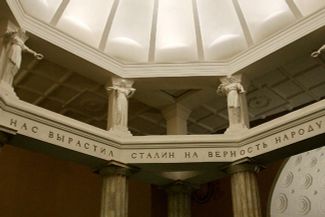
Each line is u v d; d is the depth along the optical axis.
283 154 13.91
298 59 15.90
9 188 17.39
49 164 18.89
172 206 16.27
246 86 15.84
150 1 16.22
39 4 14.22
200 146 14.61
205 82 16.25
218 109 18.80
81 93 17.61
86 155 13.79
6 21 12.87
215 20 16.22
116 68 15.73
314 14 13.88
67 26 14.98
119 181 14.13
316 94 17.98
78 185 19.27
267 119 19.47
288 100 18.38
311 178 22.16
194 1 16.27
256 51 15.15
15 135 12.36
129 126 20.17
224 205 19.94
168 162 14.39
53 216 18.17
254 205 13.65
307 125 13.10
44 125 13.02
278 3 15.12
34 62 15.61
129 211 19.75
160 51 16.39
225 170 14.70
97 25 15.71
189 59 16.34
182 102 17.92
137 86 16.44
